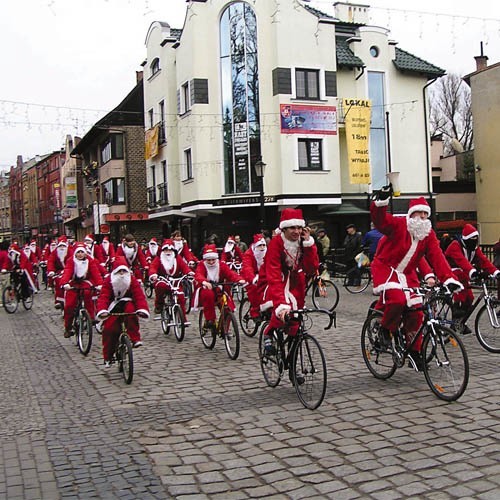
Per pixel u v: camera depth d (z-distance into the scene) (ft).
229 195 91.61
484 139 90.94
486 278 31.01
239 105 91.15
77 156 167.94
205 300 32.32
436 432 17.79
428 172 100.17
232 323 30.40
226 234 93.91
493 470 14.88
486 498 13.39
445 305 32.27
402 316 22.57
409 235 22.13
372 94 96.53
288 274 22.43
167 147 106.93
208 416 20.59
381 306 24.02
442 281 21.49
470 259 31.12
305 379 21.21
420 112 100.01
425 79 100.42
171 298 38.55
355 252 62.08
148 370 28.66
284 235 21.91
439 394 21.08
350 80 95.09
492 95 89.15
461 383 20.27
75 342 38.01
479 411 19.58
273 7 88.48
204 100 92.99
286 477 15.11
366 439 17.48
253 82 90.58
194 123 92.84
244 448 17.30
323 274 47.85
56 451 17.67
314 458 16.25
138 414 21.24
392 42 97.81
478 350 29.30
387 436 17.65
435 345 21.17
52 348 36.29
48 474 15.93
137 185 127.44
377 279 22.76
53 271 42.96
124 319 27.35
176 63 100.42
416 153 99.45
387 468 15.30
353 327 38.19
